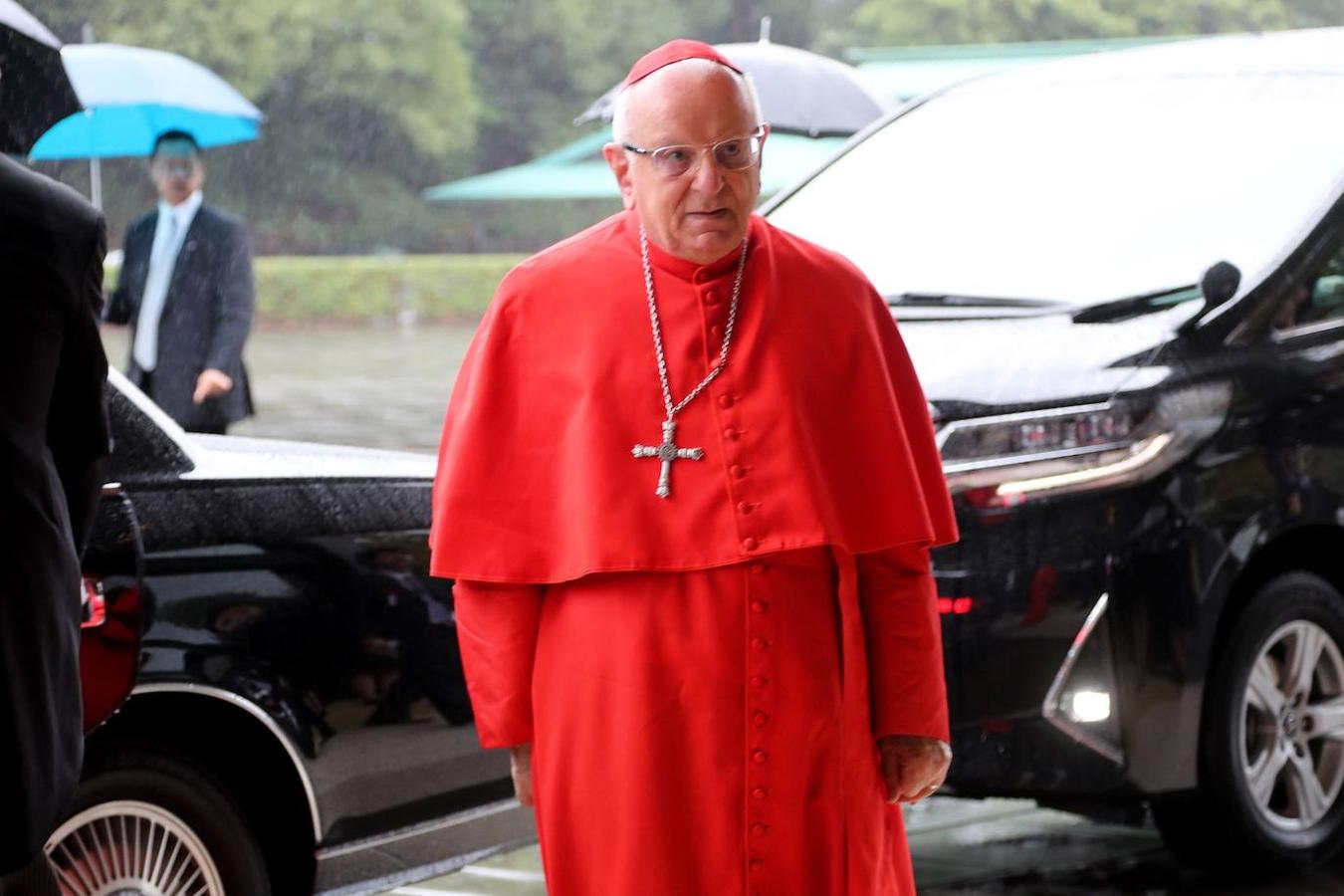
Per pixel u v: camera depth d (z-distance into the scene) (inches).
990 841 474.0
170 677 321.4
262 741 337.1
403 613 350.9
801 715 243.6
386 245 4503.0
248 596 332.2
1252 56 507.2
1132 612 399.2
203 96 968.3
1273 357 427.2
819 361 247.4
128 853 323.9
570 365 247.9
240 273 674.2
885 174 512.4
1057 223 471.8
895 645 253.0
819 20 4749.0
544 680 250.1
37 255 229.6
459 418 253.4
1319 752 447.5
